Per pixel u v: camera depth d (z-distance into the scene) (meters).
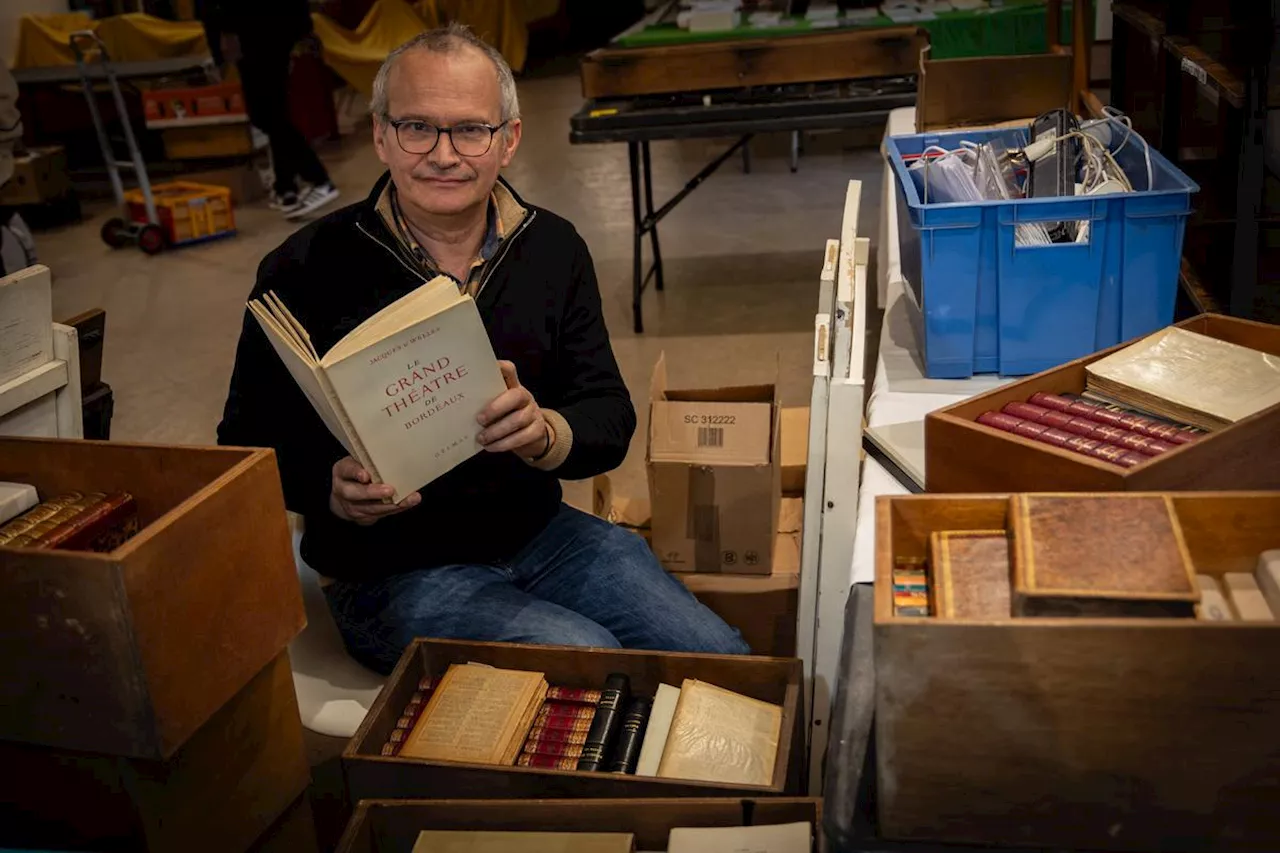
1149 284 2.02
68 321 2.12
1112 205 1.97
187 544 1.37
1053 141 2.18
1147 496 1.26
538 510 2.09
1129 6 3.17
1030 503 1.26
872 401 2.07
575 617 1.95
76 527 1.49
